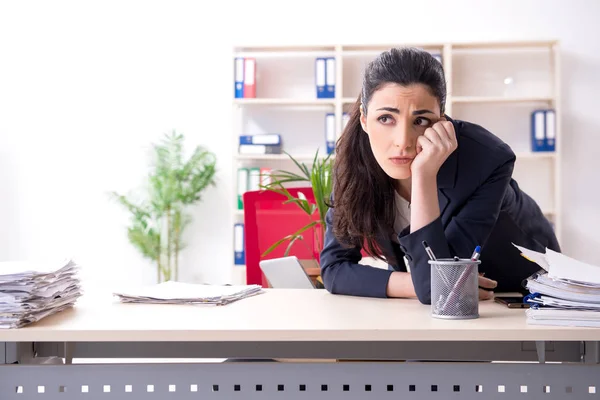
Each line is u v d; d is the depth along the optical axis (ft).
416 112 4.85
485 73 17.78
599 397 3.84
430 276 4.77
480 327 3.86
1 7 18.52
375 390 3.92
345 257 5.71
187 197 17.78
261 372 3.96
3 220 18.51
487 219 5.18
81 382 3.99
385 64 4.89
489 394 3.88
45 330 3.84
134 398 3.99
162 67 18.40
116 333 3.83
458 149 5.24
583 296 3.93
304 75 18.11
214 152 18.38
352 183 5.42
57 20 18.51
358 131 5.38
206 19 18.33
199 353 4.92
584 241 17.60
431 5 17.90
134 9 18.42
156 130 18.40
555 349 4.90
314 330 3.79
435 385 3.92
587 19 17.62
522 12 17.74
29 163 18.51
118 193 18.43
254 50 17.66
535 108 17.67
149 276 18.40
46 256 18.49
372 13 18.01
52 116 18.52
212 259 18.31
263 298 5.41
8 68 18.54
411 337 3.78
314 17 18.11
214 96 18.37
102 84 18.48
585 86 17.65
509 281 5.82
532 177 17.63
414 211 4.89
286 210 9.27
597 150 17.60
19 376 4.00
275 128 18.04
